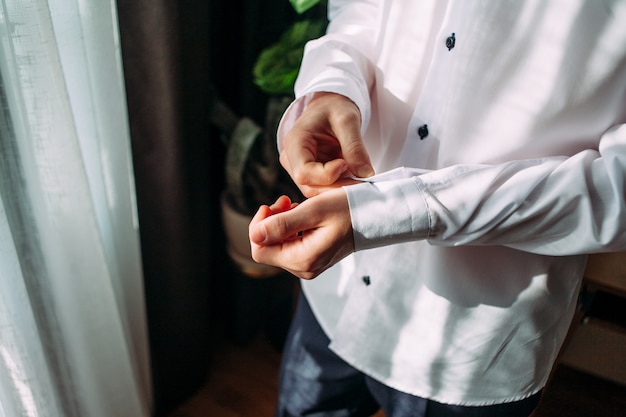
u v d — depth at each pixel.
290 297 1.25
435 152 0.58
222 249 1.18
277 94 0.97
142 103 0.74
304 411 0.80
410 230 0.49
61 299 0.70
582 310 0.79
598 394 0.84
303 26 0.87
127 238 0.84
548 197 0.47
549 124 0.50
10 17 0.54
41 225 0.65
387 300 0.63
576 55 0.47
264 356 1.22
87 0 0.65
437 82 0.54
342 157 0.55
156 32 0.71
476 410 0.64
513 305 0.57
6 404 0.66
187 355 1.05
